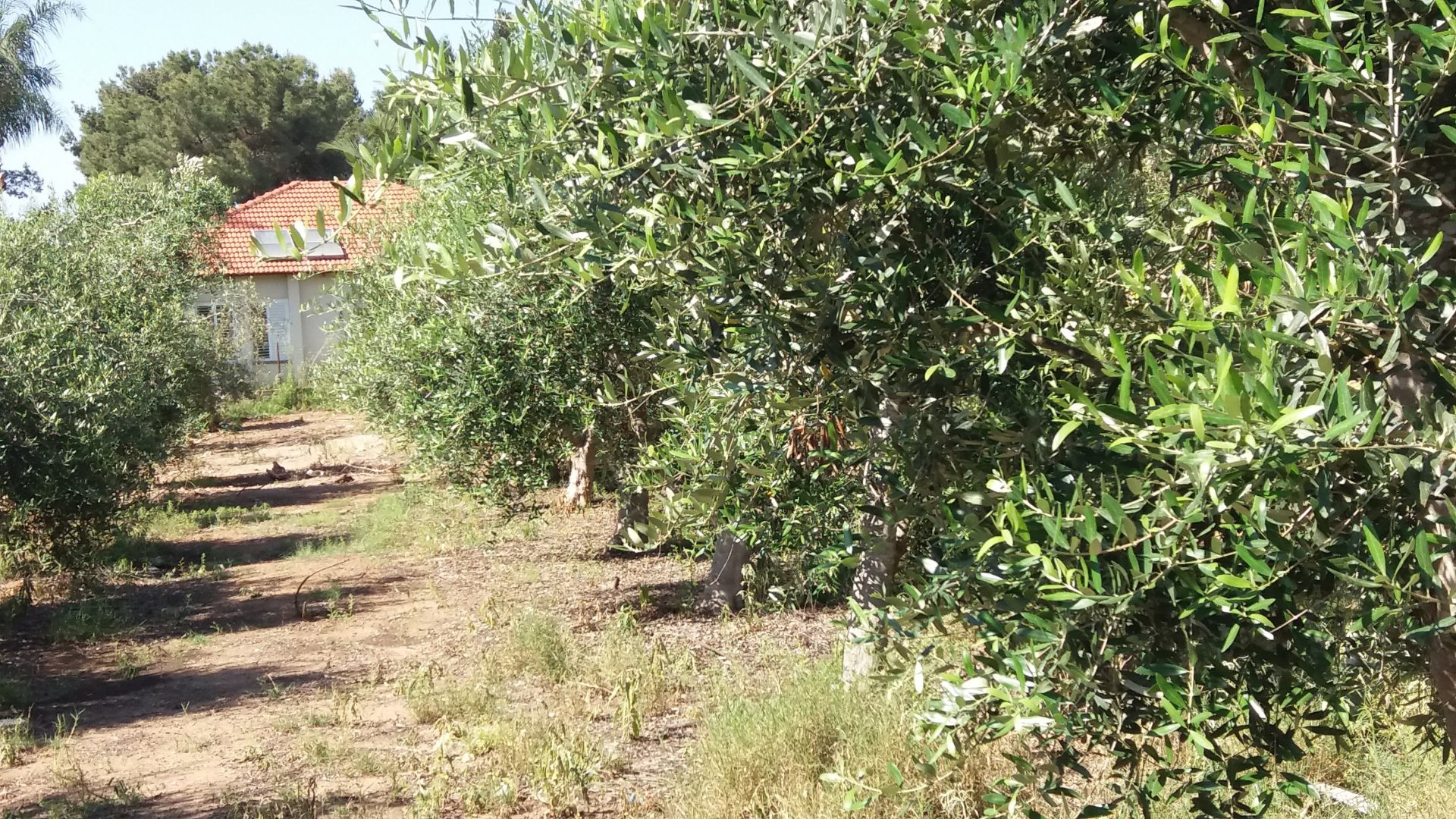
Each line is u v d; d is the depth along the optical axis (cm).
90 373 1048
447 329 836
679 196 216
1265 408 119
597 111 214
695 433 315
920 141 187
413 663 840
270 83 4331
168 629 987
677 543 960
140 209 2006
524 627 836
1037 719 178
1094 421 151
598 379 809
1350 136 171
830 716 529
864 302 216
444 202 599
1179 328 140
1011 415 212
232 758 650
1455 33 141
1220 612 165
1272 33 172
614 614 934
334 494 1742
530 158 212
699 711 669
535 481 875
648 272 221
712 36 206
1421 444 135
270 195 2959
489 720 679
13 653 909
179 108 4231
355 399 1195
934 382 221
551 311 788
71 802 584
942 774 376
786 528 467
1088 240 234
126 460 1170
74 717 749
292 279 2786
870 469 261
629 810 536
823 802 451
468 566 1174
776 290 215
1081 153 238
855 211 215
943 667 215
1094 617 175
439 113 217
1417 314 153
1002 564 180
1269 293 131
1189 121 216
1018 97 196
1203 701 179
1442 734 231
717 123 195
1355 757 423
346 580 1152
